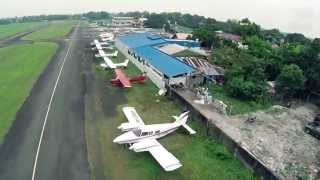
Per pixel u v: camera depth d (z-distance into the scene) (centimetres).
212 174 2717
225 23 19112
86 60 7706
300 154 3234
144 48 7712
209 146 3203
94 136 3366
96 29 18575
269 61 5794
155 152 2894
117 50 9688
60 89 5075
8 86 5131
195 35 10081
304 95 5175
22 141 3175
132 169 2753
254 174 2716
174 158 2798
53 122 3700
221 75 5622
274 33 14725
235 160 2959
